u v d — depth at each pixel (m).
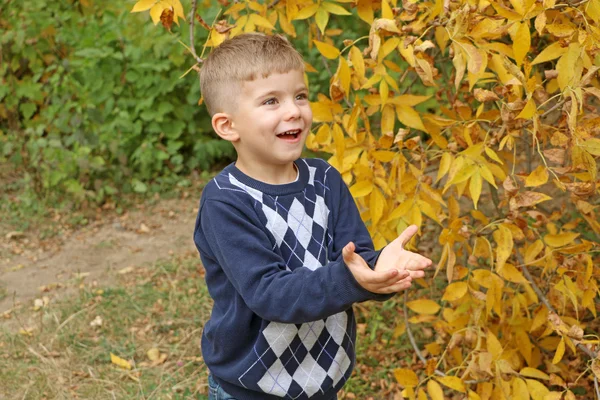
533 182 2.24
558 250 2.57
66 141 5.84
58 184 5.91
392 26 2.26
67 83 6.21
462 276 2.59
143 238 5.29
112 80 6.02
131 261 4.92
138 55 5.86
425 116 2.61
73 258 5.00
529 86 2.08
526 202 2.31
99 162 5.79
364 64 2.42
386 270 1.58
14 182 6.26
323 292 1.63
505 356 2.80
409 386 2.63
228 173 1.91
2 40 6.29
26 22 6.29
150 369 3.63
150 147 6.06
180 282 4.52
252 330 1.92
